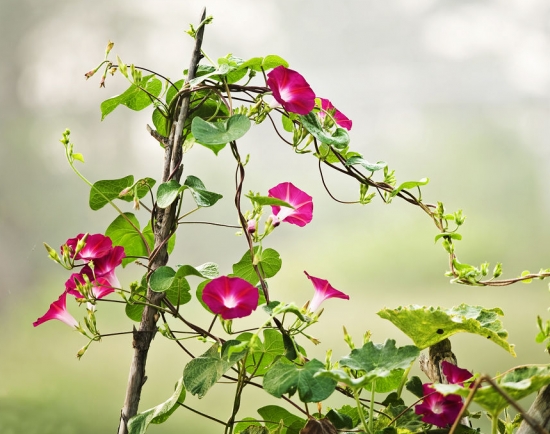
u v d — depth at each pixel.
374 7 14.77
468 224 11.95
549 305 8.16
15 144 12.15
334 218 11.66
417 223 11.26
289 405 6.70
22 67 12.77
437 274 10.55
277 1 14.80
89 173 12.27
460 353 7.33
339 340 8.28
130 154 12.56
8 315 10.06
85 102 12.77
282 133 11.95
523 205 12.34
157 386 7.46
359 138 14.22
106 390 7.82
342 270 10.89
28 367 8.22
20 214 11.62
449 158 13.41
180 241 10.97
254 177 11.80
